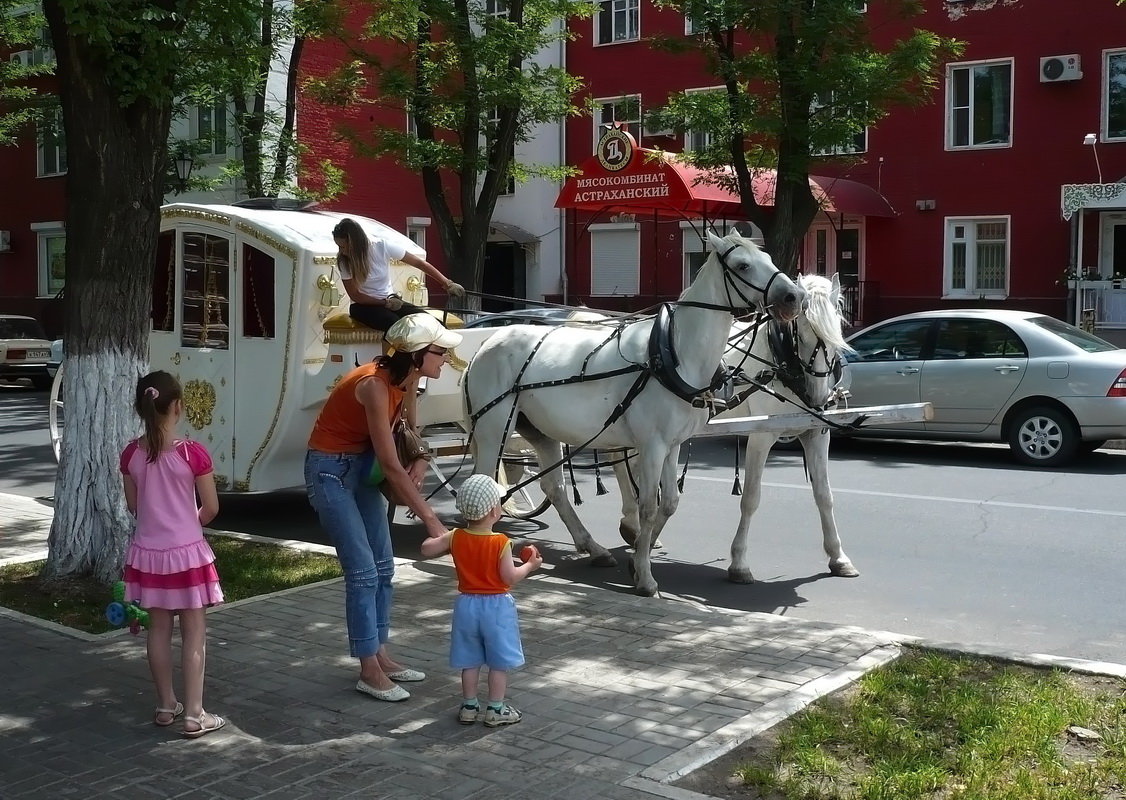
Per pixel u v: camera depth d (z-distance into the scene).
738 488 8.90
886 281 27.27
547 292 31.67
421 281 10.63
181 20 8.06
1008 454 15.05
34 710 5.69
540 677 6.10
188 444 5.46
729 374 8.32
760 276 7.55
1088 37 24.42
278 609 7.50
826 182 25.25
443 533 5.54
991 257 26.22
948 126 26.23
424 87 20.38
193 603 5.33
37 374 27.84
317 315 9.90
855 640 6.71
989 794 4.56
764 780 4.75
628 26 30.03
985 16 25.53
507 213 32.09
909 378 14.68
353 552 5.77
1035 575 8.77
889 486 12.69
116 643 6.80
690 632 6.92
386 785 4.77
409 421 6.23
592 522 11.23
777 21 16.81
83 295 8.00
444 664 6.38
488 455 8.92
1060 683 5.89
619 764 4.96
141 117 7.99
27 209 34.19
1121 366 13.37
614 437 8.27
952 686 5.89
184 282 10.73
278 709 5.68
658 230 29.53
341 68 22.52
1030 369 13.86
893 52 17.69
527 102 20.42
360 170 29.05
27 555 9.26
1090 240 24.52
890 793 4.59
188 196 27.91
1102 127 24.47
